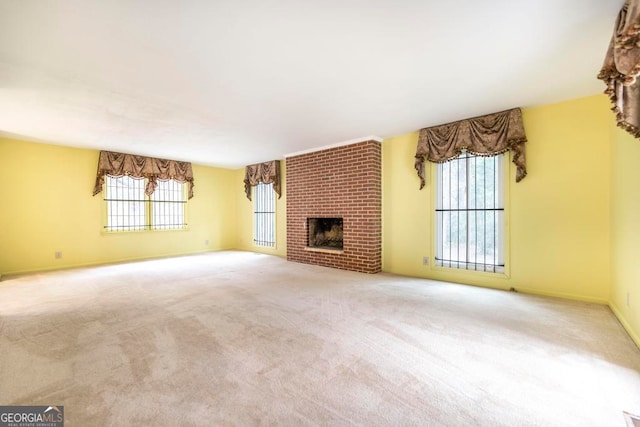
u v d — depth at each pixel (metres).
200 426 1.41
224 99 3.23
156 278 4.52
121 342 2.31
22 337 2.40
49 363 1.99
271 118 3.89
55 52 2.27
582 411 1.50
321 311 3.00
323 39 2.14
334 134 4.71
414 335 2.41
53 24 1.91
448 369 1.91
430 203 4.45
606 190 3.14
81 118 3.85
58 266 5.34
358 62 2.47
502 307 3.09
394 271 4.88
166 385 1.75
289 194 6.22
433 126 4.27
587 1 1.75
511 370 1.89
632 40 1.49
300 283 4.18
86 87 2.90
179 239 7.11
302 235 5.98
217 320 2.77
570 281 3.36
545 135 3.48
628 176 2.48
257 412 1.51
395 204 4.86
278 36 2.10
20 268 4.98
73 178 5.52
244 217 7.97
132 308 3.12
